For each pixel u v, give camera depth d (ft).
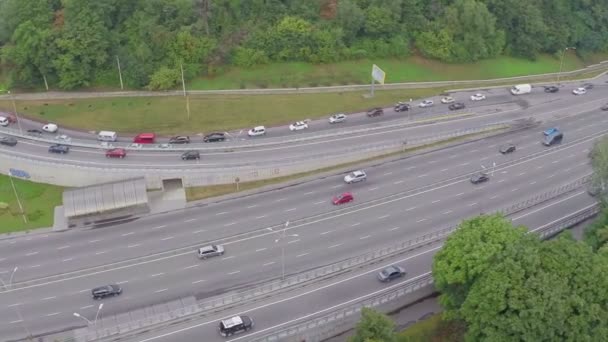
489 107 504.02
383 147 428.97
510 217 356.18
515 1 591.78
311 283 306.96
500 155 429.79
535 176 402.52
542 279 246.47
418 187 392.88
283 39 525.75
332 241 344.49
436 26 563.48
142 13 513.45
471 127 462.19
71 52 488.44
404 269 315.58
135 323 288.71
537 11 600.39
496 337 245.45
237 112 478.59
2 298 313.32
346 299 295.69
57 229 369.71
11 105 482.69
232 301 296.30
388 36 557.74
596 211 352.90
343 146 433.48
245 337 275.80
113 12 514.27
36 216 381.60
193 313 289.94
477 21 560.61
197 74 508.12
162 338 277.44
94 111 477.36
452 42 561.02
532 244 268.21
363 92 515.91
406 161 426.10
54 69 495.00
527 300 241.55
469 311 257.55
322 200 384.06
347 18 538.88
